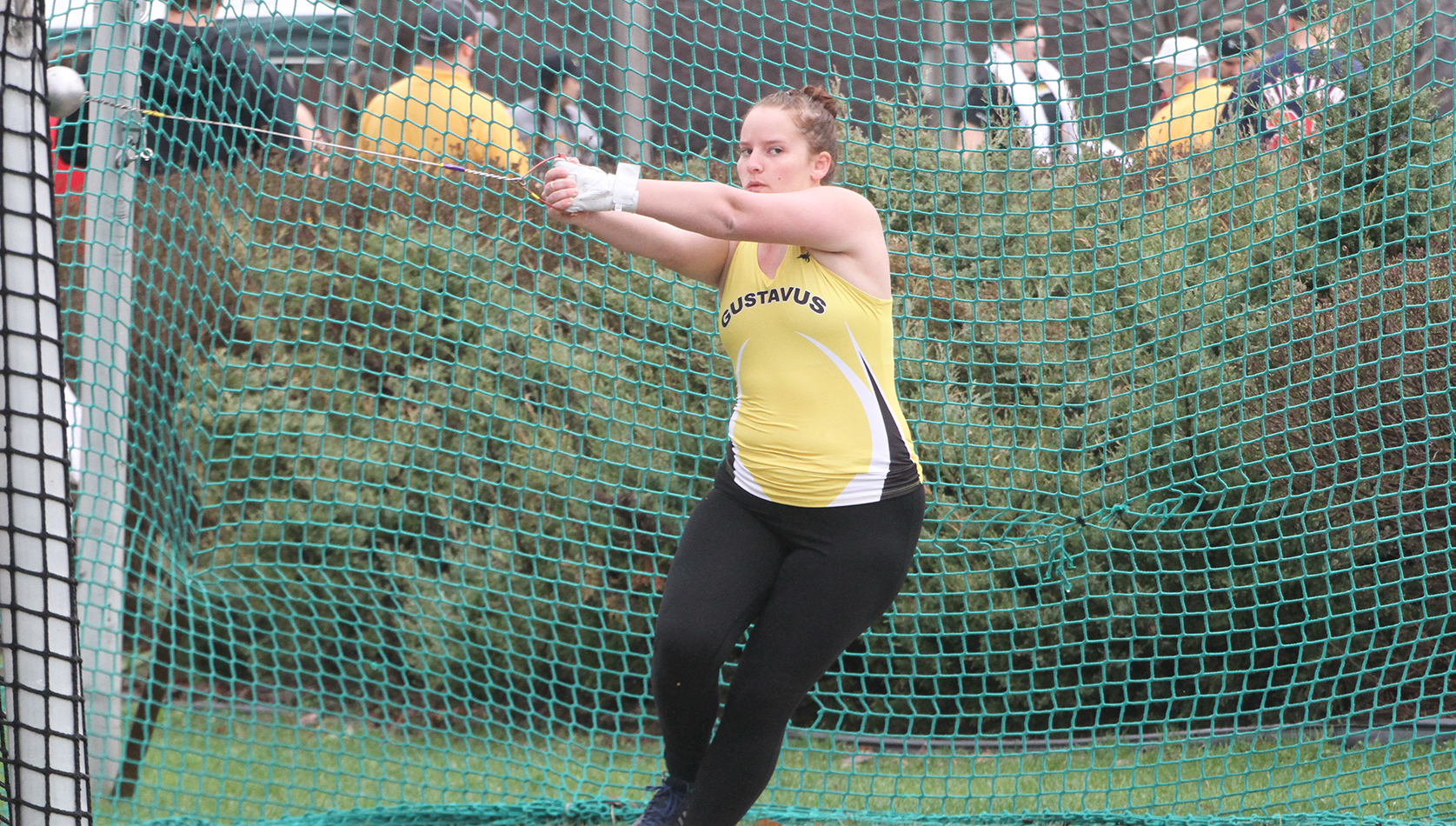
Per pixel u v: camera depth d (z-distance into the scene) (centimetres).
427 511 1862
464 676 2070
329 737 2000
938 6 2203
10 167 861
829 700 2038
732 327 1029
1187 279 1792
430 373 1855
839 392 997
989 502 1838
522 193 1969
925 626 1928
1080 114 1812
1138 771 1792
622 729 2089
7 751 897
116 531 1691
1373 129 1745
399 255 1967
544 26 1911
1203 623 1891
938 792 1781
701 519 1046
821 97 1060
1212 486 1789
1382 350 1700
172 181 1894
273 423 1978
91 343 1658
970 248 1878
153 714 1817
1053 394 1833
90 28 1806
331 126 2147
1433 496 1706
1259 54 1833
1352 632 1670
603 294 1847
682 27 2333
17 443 867
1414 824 1518
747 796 1021
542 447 1936
